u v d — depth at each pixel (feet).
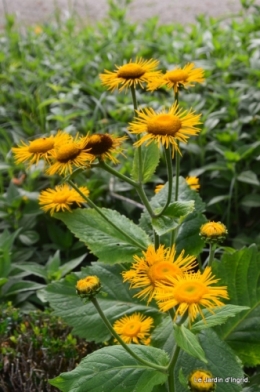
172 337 2.54
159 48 5.88
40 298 3.31
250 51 5.60
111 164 4.36
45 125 5.14
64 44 6.56
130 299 2.81
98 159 2.34
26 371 2.94
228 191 4.27
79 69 5.65
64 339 3.10
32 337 3.07
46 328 3.09
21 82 5.73
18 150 2.36
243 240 3.81
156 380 2.22
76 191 2.43
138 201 4.24
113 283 2.84
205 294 1.89
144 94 5.30
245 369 3.13
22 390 2.88
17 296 3.51
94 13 9.00
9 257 3.47
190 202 2.38
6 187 4.75
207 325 2.11
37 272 3.42
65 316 2.79
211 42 5.72
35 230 4.28
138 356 2.20
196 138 4.47
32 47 6.61
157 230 2.37
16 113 5.44
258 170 4.20
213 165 4.10
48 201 2.55
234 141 4.25
